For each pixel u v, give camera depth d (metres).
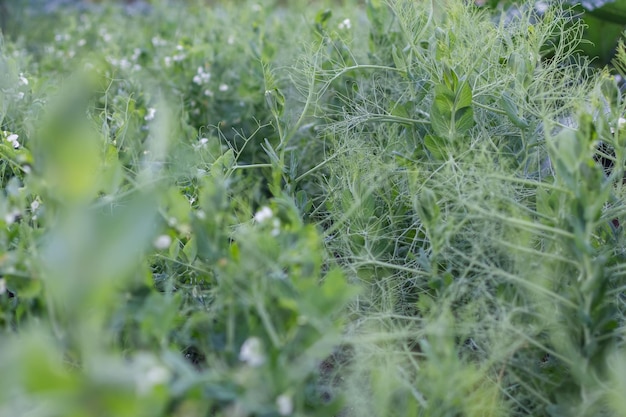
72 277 0.68
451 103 1.30
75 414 0.65
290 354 0.86
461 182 1.17
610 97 1.23
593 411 0.98
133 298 0.93
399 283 1.28
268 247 0.93
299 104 1.95
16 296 1.04
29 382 0.63
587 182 0.96
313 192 1.74
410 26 1.62
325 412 0.85
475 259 1.12
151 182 1.12
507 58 1.51
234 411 0.79
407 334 0.99
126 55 2.43
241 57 2.22
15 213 1.06
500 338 1.03
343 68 1.73
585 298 0.99
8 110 1.63
